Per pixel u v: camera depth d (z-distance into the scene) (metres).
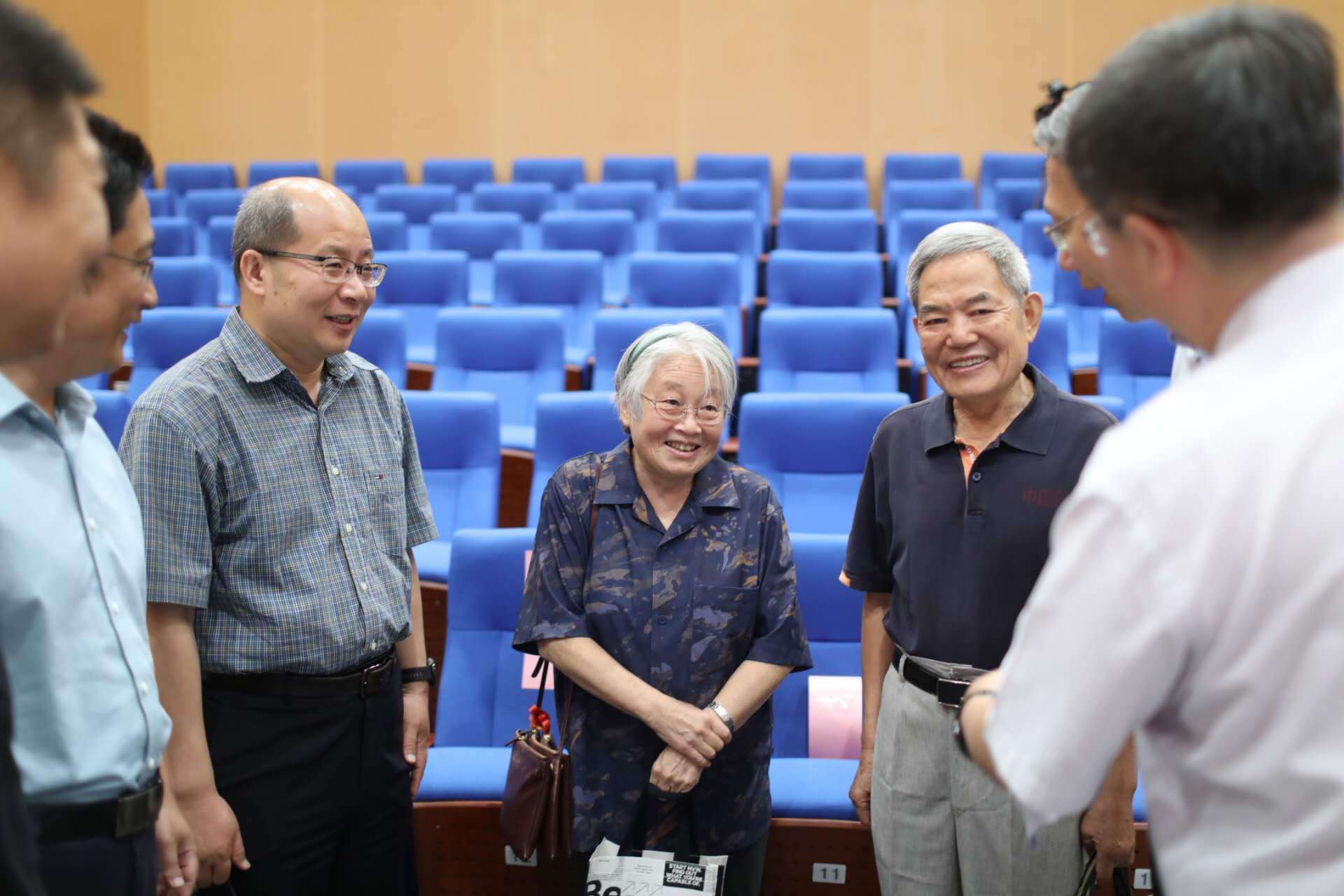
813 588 2.05
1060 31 6.36
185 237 5.00
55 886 0.94
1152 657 0.63
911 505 1.41
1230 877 0.63
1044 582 0.67
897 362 3.29
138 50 6.84
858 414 2.63
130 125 6.84
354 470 1.49
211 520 1.38
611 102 6.68
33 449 0.96
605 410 2.70
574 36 6.66
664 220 4.68
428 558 2.48
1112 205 0.68
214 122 6.88
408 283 4.15
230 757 1.40
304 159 6.86
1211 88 0.63
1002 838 1.33
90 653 0.97
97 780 0.96
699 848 1.49
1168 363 3.28
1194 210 0.65
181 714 1.32
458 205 6.00
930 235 1.41
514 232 4.89
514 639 1.50
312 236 1.40
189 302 4.10
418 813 1.72
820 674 2.03
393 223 4.78
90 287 0.99
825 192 5.68
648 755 1.47
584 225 4.84
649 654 1.46
